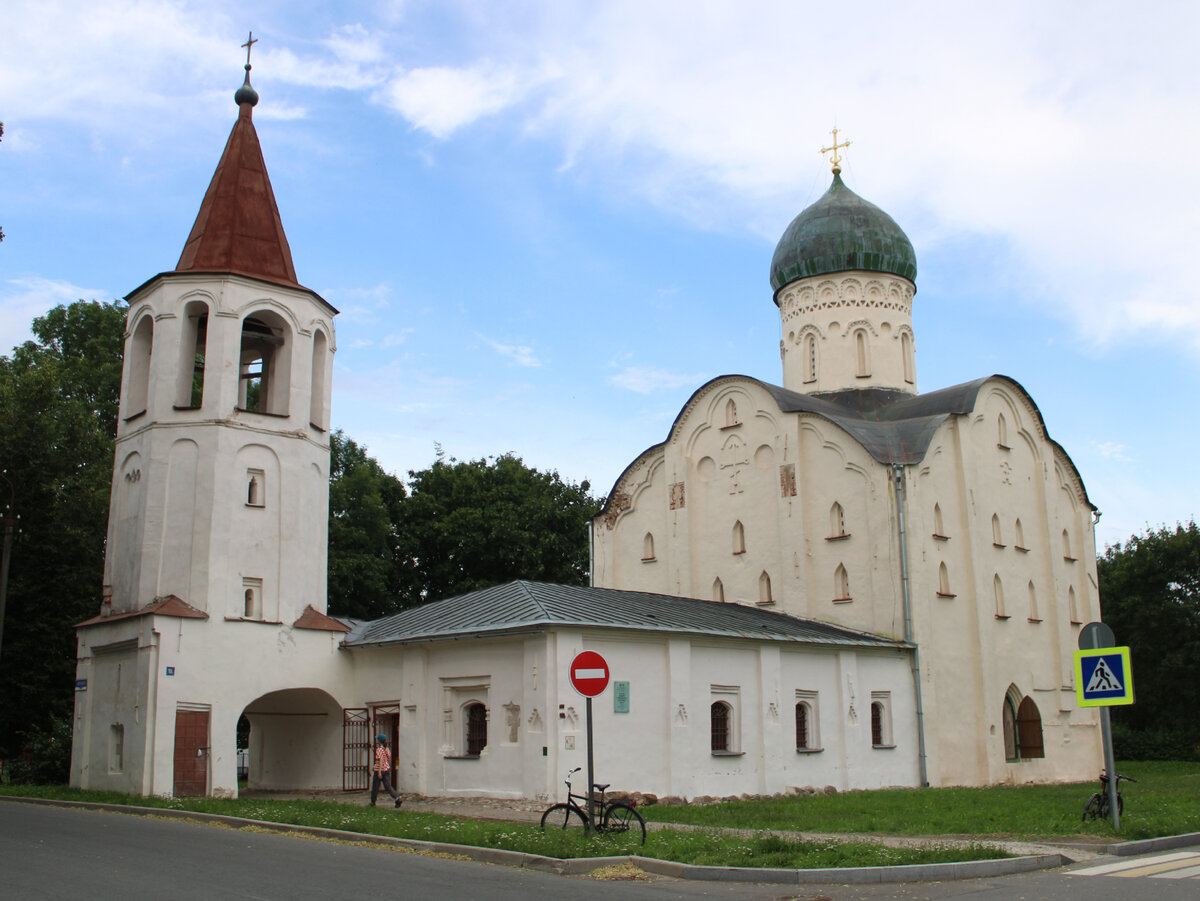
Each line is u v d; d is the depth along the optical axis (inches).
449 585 2201.0
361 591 2018.9
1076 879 535.8
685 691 1046.4
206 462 1113.4
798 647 1180.5
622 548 1648.6
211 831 724.7
